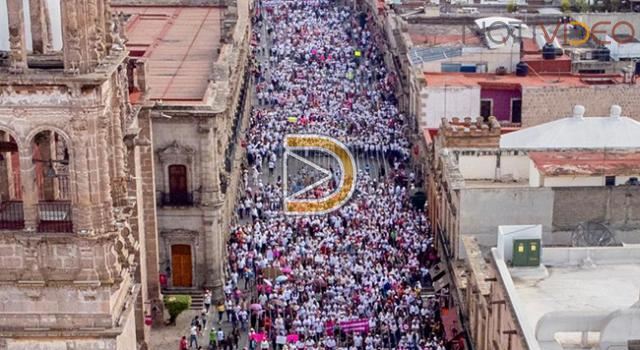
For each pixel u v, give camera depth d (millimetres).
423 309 76250
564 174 72938
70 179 49031
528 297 53688
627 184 72688
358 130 115812
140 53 101875
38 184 53219
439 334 72875
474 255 67375
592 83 102688
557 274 56500
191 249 81938
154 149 80250
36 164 52781
